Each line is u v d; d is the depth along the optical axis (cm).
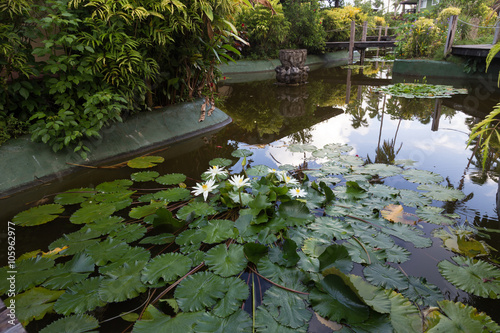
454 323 98
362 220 162
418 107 467
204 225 158
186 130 336
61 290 119
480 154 265
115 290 115
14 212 183
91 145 258
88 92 261
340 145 287
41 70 253
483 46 699
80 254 135
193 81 376
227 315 103
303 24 1182
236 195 180
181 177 221
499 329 96
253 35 995
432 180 208
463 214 169
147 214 169
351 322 98
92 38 250
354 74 914
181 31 316
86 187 214
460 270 124
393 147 290
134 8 263
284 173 191
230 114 450
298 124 390
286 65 730
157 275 122
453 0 1204
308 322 103
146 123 308
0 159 212
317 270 123
